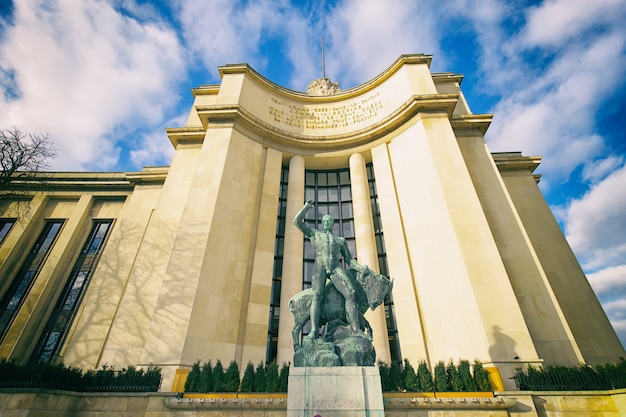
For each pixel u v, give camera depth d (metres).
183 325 13.02
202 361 12.78
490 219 17.45
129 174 22.94
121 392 9.11
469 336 12.99
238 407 8.37
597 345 16.27
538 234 20.02
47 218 23.27
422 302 15.23
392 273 16.81
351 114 23.73
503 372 11.55
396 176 19.56
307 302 7.11
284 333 15.62
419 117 19.30
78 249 21.75
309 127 23.47
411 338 14.69
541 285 15.38
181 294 13.80
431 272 15.35
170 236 18.03
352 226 20.95
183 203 19.11
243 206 17.84
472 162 19.38
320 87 26.73
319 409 5.51
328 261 7.16
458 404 8.44
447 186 16.48
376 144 21.34
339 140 21.97
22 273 21.16
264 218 18.38
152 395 8.87
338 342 6.51
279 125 22.70
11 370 8.45
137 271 16.98
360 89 24.28
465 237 14.91
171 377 11.66
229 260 15.79
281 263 19.17
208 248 15.16
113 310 17.22
